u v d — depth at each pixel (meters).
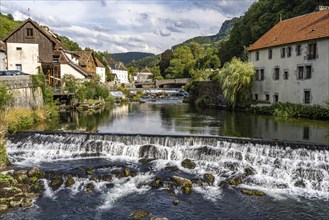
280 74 34.00
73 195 13.23
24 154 18.27
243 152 16.77
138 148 17.92
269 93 36.09
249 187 14.16
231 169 15.80
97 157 17.91
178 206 12.23
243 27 82.81
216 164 16.33
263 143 16.72
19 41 39.59
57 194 13.28
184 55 127.75
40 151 18.42
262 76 37.62
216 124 25.84
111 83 83.75
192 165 16.09
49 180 14.52
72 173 15.06
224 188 13.89
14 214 11.53
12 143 19.19
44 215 11.55
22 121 23.05
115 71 114.62
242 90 36.69
